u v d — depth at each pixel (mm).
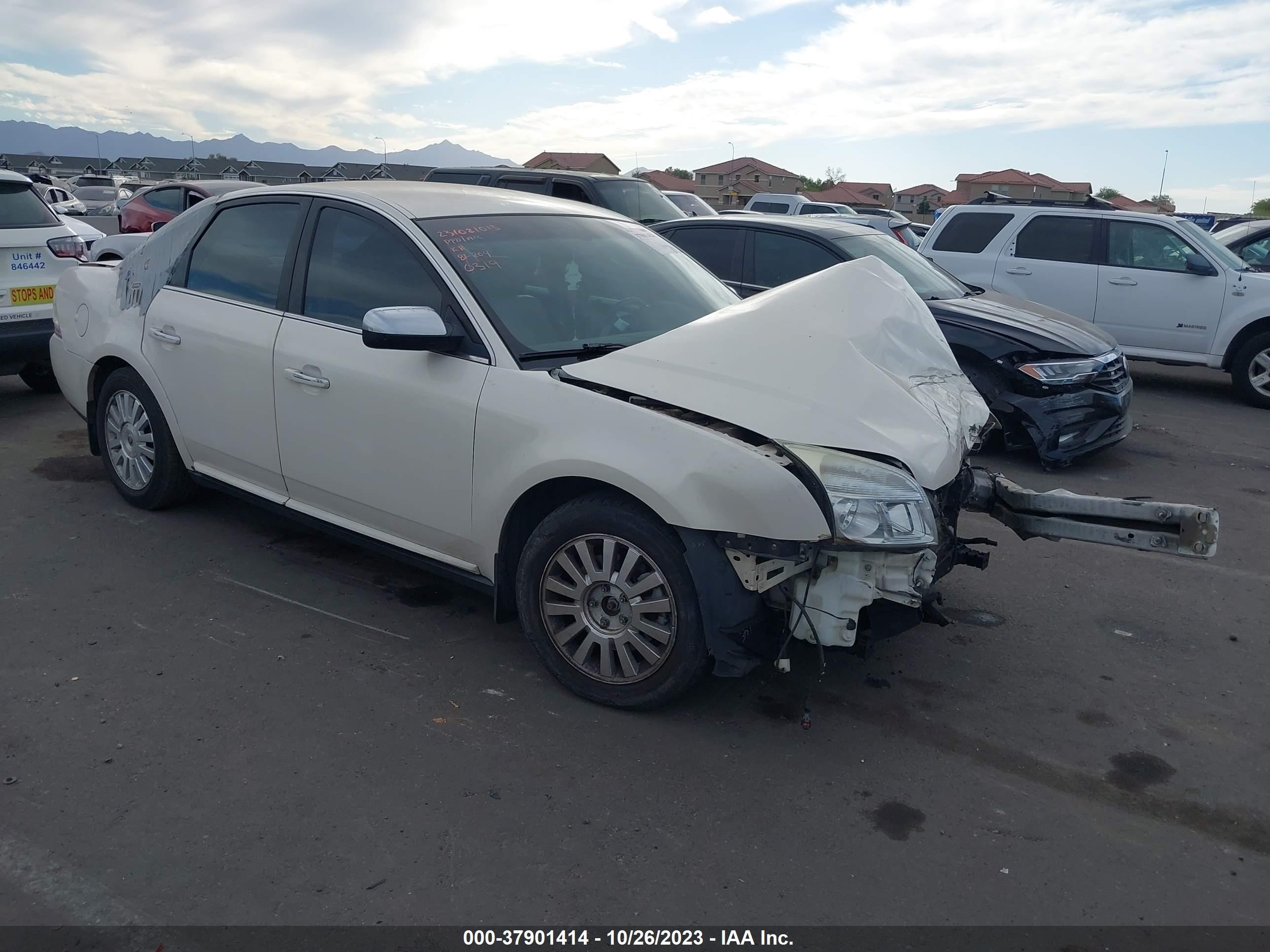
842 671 4070
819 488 3170
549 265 4238
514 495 3654
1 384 8742
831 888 2807
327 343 4230
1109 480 7137
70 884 2699
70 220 12773
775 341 3615
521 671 3947
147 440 5328
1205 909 2795
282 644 4090
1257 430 8992
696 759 3396
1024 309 7766
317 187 4602
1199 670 4230
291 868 2795
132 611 4320
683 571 3371
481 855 2877
